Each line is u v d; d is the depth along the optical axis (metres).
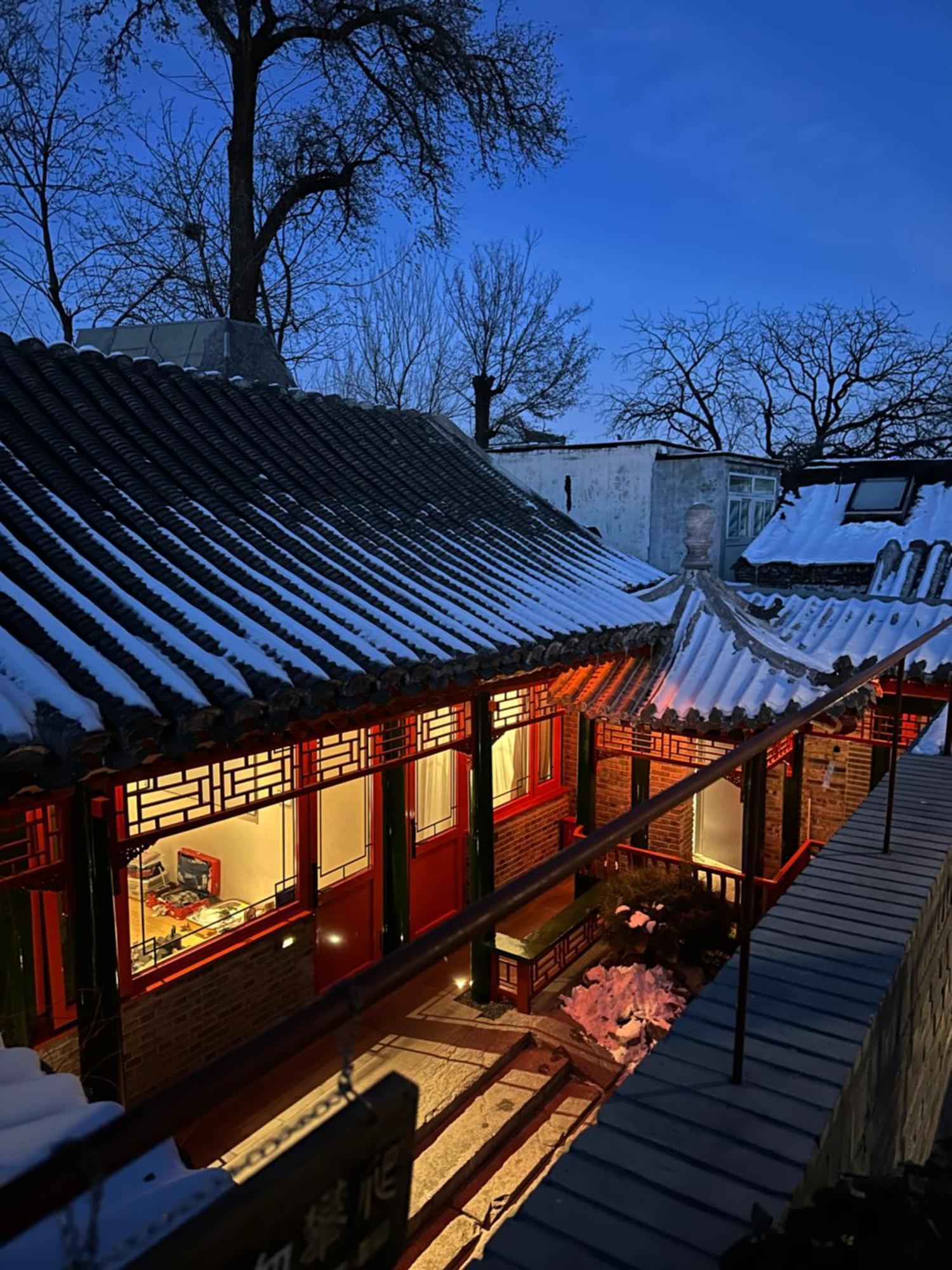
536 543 8.46
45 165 12.73
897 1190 1.69
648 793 8.59
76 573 4.68
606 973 6.75
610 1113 2.23
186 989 5.73
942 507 11.98
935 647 8.17
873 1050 2.70
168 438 6.81
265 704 4.23
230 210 14.02
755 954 3.09
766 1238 1.63
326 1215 1.02
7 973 4.66
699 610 7.95
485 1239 4.93
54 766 3.36
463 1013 6.86
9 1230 0.80
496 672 5.84
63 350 6.83
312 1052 6.29
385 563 6.60
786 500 13.20
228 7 13.59
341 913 6.92
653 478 14.11
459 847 8.13
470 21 14.16
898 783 5.08
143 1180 2.39
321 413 8.75
